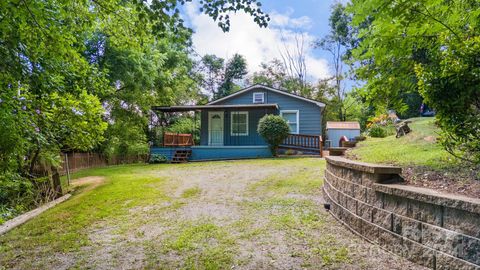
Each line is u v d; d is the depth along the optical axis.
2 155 5.12
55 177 6.87
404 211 2.65
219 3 3.62
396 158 4.19
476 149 2.79
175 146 14.29
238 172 8.44
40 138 5.46
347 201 3.76
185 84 21.86
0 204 5.76
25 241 3.70
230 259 2.96
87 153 12.49
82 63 5.10
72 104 5.93
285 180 6.73
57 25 4.17
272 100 15.41
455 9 2.80
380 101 3.81
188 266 2.85
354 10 3.02
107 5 4.93
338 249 3.05
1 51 3.52
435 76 2.83
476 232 1.98
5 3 3.05
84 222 4.38
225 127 15.28
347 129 16.17
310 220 4.07
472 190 2.46
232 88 32.56
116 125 15.20
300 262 2.82
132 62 13.88
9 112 4.50
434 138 4.98
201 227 3.97
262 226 3.91
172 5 3.58
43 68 4.30
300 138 13.36
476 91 2.60
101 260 3.07
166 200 5.53
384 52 3.25
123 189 6.51
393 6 2.74
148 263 2.96
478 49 2.63
